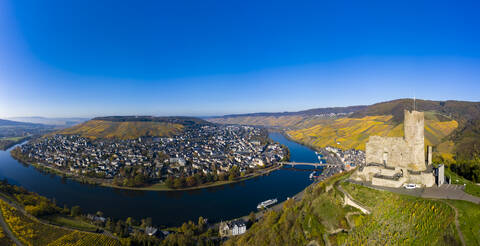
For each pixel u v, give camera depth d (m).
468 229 83.25
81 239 177.75
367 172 141.75
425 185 121.81
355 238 105.25
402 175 130.00
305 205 155.88
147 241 171.25
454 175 150.62
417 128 129.62
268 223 167.38
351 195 126.75
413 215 99.94
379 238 98.62
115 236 184.75
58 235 183.62
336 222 119.12
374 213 110.88
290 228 139.38
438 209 97.19
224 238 182.62
